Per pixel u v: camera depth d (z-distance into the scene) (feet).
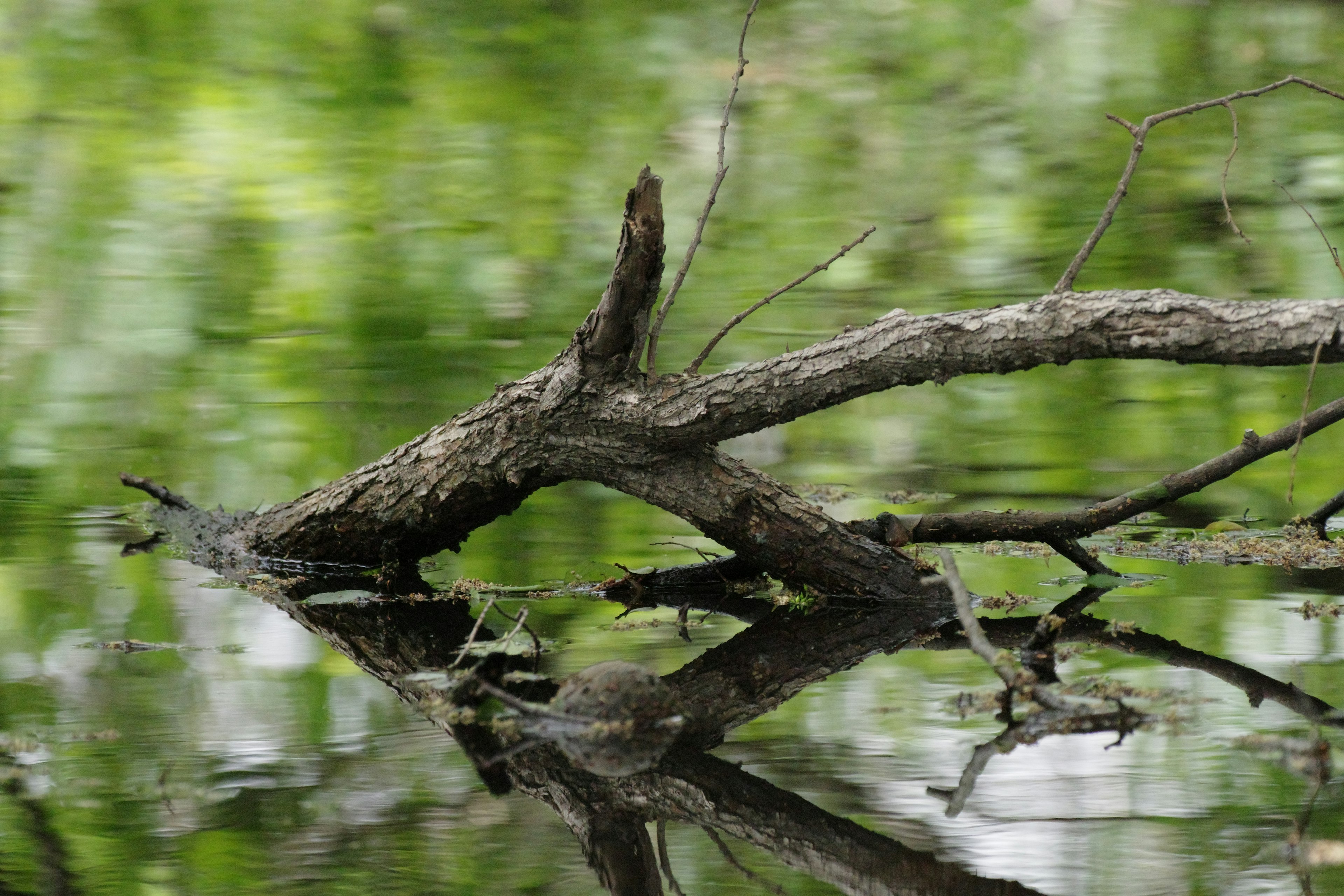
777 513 20.47
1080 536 21.03
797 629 19.29
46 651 18.22
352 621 19.76
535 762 14.53
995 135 56.44
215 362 34.76
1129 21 70.44
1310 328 15.98
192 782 14.02
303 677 17.25
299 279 41.86
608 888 11.81
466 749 14.88
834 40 68.28
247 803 13.53
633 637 18.93
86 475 27.30
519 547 23.77
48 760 14.55
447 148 55.42
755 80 63.46
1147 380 33.09
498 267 43.11
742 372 19.39
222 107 59.31
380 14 69.51
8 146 54.08
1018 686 16.07
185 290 40.57
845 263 42.93
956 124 58.13
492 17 69.77
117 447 28.86
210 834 12.89
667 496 20.49
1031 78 63.52
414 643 18.75
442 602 20.81
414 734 15.31
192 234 45.91
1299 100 58.39
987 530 21.17
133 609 20.17
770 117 59.16
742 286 41.09
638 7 71.15
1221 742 14.55
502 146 55.72
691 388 19.66
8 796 13.67
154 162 53.26
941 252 43.83
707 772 14.20
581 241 45.55
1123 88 61.57
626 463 20.42
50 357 34.78
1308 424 19.97
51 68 62.44
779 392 19.11
